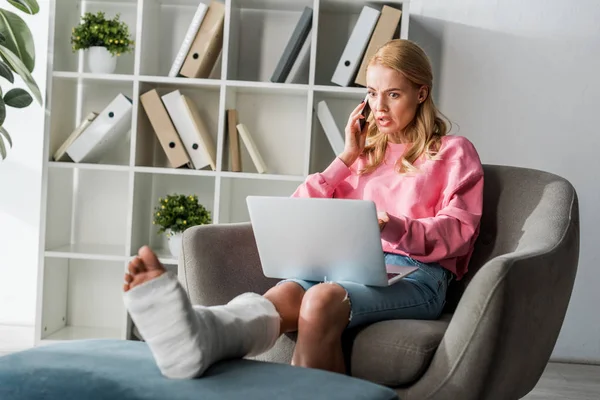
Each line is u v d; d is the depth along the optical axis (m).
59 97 2.95
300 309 1.59
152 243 3.16
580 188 3.02
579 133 3.02
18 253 3.25
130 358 1.37
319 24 3.06
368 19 2.81
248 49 3.09
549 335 1.73
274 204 1.68
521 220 1.92
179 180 3.14
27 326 3.24
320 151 3.09
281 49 3.08
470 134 3.04
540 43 3.01
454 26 3.03
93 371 1.28
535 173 1.99
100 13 2.94
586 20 3.00
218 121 3.11
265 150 3.11
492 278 1.49
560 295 1.72
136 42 2.86
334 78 2.84
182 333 1.27
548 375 2.84
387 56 1.99
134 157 2.87
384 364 1.55
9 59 2.74
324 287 1.59
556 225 1.79
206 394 1.20
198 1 3.03
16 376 1.27
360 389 1.27
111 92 3.13
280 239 1.72
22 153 3.21
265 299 1.59
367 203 1.58
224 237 1.93
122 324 3.20
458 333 1.50
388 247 1.96
